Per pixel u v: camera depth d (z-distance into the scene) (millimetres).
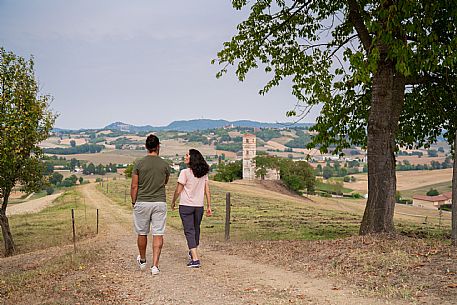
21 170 18672
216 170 122500
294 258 9195
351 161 156000
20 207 56469
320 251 9406
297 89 13688
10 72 18281
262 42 13508
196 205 8719
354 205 72125
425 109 14242
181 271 8312
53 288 6883
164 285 7141
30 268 9969
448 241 9453
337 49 13227
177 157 182625
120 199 54094
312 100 13156
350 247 9203
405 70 9391
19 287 7422
